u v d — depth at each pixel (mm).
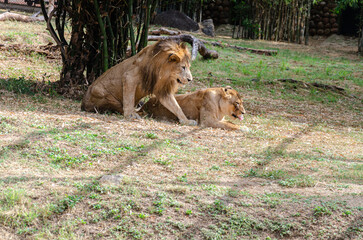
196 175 6875
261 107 14523
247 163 7738
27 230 5062
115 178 6297
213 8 42750
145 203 5699
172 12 34250
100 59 12156
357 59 30750
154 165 7152
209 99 10367
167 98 10195
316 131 11492
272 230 5270
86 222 5312
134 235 5117
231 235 5168
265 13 37281
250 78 19688
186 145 8484
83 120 9375
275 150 8727
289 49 32938
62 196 5723
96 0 11148
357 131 12117
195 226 5320
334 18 41625
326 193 6207
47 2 33250
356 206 5668
